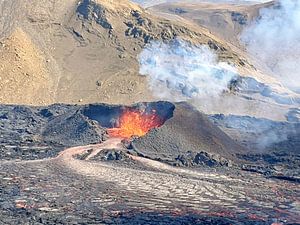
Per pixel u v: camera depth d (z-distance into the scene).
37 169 148.88
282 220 108.75
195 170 161.75
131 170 154.25
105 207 112.06
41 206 109.69
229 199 127.00
